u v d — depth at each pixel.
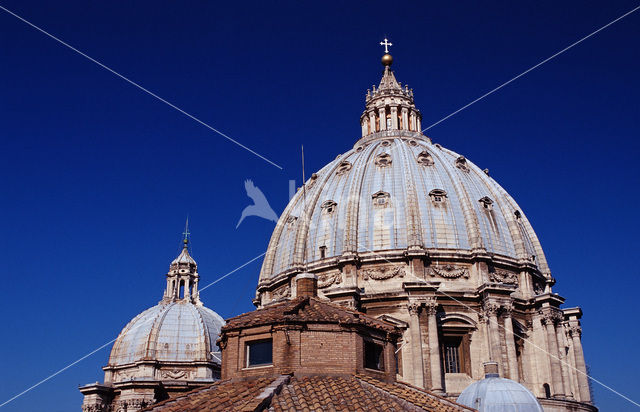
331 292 68.62
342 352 36.97
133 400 85.94
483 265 72.19
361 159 88.25
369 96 106.12
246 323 38.25
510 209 82.38
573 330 76.19
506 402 45.53
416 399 34.84
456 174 82.56
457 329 67.94
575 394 73.38
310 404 31.44
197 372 94.62
